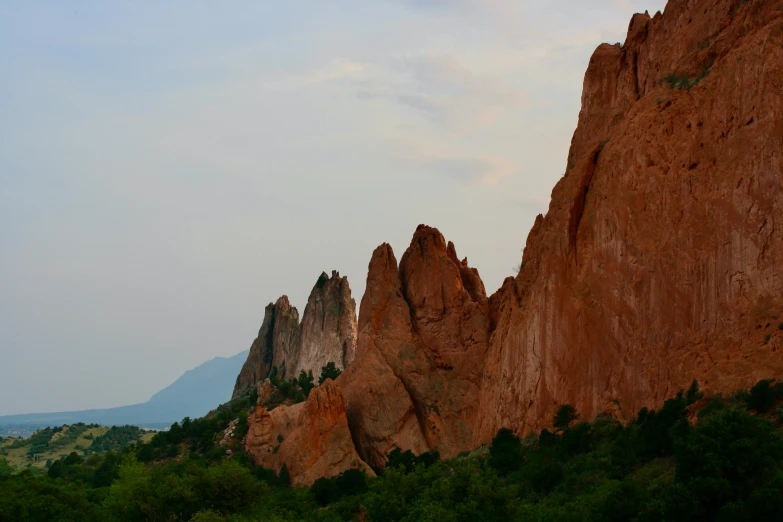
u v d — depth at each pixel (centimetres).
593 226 9119
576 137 10588
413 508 7094
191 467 9231
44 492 8250
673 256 8031
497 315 13188
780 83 7406
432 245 13875
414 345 13250
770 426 5916
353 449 12188
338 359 19612
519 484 7550
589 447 7975
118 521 8256
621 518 5850
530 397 9550
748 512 5288
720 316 7475
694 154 8125
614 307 8594
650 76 9581
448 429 12425
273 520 7956
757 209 7350
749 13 8219
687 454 5759
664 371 7844
